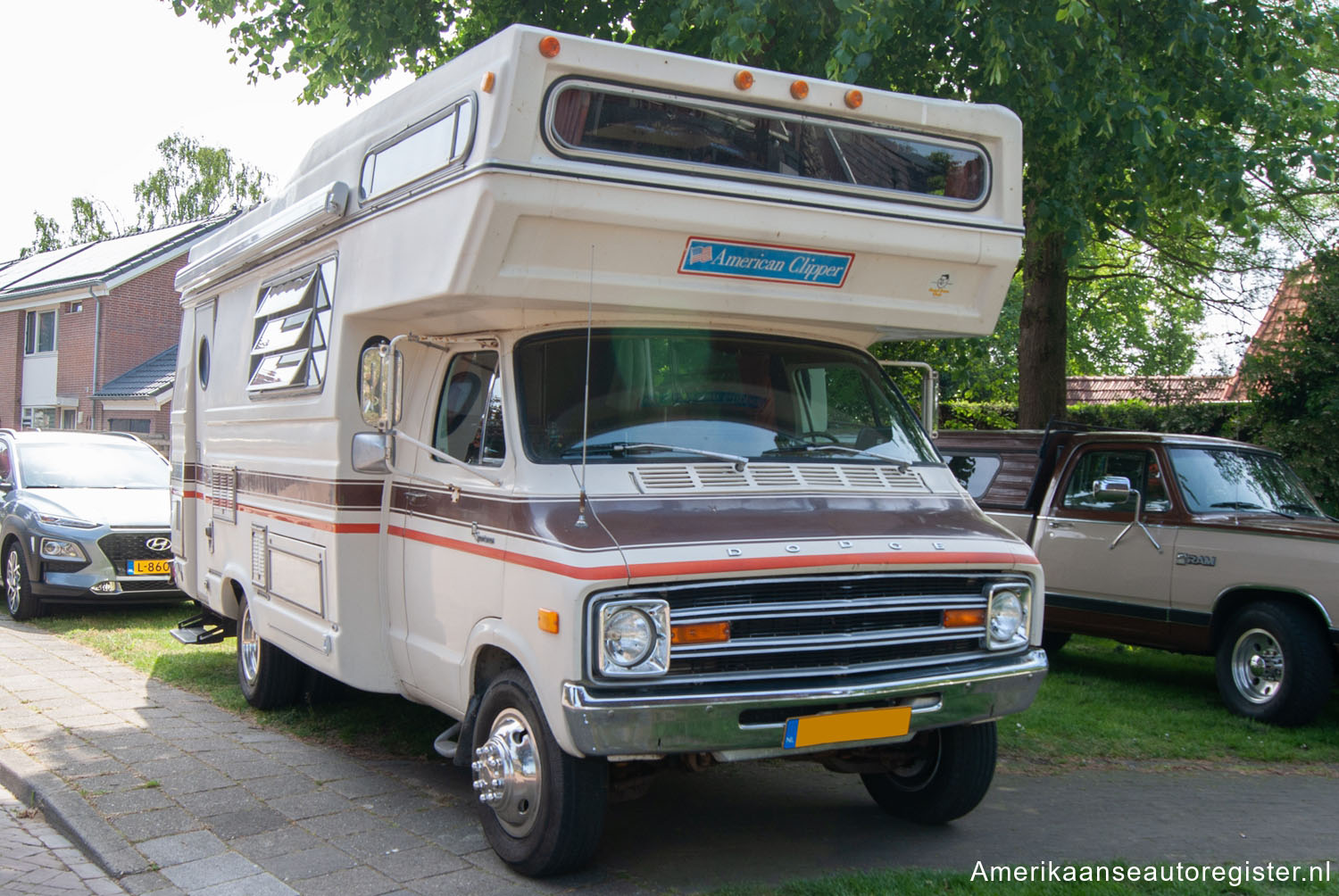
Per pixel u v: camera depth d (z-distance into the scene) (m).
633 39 10.20
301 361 6.29
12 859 4.89
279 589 6.62
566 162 4.48
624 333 5.10
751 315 5.18
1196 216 12.55
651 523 4.37
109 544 10.91
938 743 5.26
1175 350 15.64
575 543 4.20
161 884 4.53
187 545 8.70
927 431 6.40
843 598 4.43
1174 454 8.88
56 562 10.85
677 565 4.12
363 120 5.97
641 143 4.66
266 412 6.91
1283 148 10.06
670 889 4.50
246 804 5.50
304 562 6.14
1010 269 5.49
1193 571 8.41
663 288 4.85
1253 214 11.13
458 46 11.42
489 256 4.49
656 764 4.66
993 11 8.71
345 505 5.69
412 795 5.70
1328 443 10.94
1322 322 11.27
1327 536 7.73
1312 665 7.67
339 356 5.75
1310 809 5.95
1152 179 9.88
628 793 4.62
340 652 5.68
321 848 4.92
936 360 14.77
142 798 5.56
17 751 6.34
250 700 7.43
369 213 5.52
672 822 5.41
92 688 8.00
